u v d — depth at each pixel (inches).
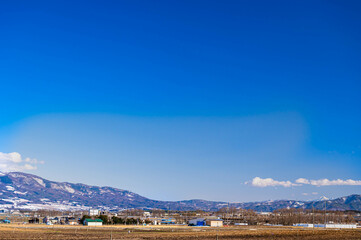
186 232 6176.2
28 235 5078.7
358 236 4690.0
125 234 5600.4
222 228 7849.4
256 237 4837.6
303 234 5157.5
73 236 5068.9
